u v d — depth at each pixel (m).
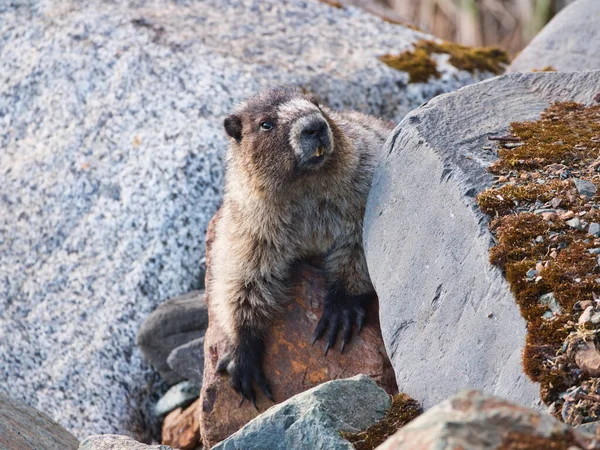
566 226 6.62
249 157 9.30
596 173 7.12
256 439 6.62
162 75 12.86
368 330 8.81
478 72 14.08
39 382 11.62
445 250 7.13
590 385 5.64
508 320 6.27
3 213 12.59
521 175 7.20
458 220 7.09
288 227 9.35
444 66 13.98
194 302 11.20
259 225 9.31
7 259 12.27
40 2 14.27
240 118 9.60
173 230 11.81
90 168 12.41
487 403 4.33
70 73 13.23
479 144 7.71
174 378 11.25
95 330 11.61
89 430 11.31
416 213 7.64
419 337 7.16
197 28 14.05
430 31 21.89
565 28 12.08
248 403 8.97
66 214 12.28
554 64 11.97
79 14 13.84
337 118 9.78
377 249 8.05
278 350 9.06
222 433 8.97
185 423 10.58
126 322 11.54
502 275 6.46
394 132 8.37
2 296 12.10
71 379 11.52
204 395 9.16
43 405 11.52
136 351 11.45
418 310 7.26
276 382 8.93
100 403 11.39
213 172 11.99
